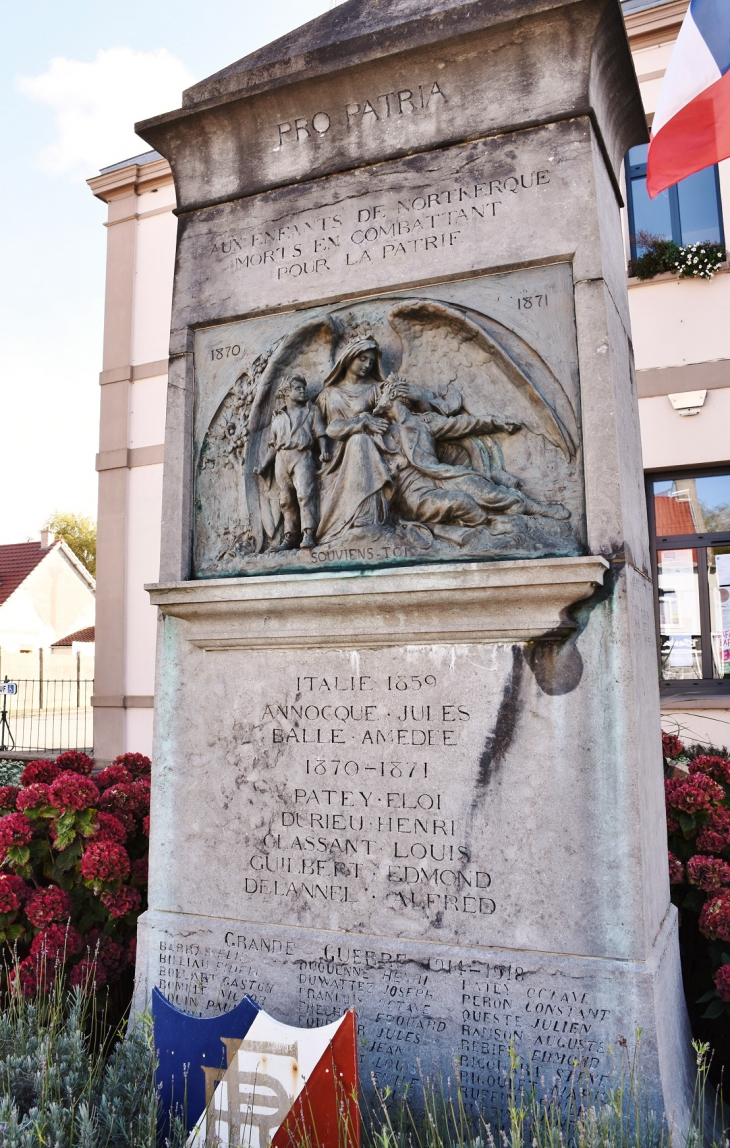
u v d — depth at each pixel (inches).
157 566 447.5
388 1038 110.5
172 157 145.8
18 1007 116.7
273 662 126.2
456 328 124.7
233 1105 96.7
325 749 121.2
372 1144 101.3
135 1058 100.6
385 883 115.3
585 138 117.9
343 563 123.8
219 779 128.0
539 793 108.7
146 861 149.4
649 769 117.4
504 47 121.4
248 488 135.0
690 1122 95.0
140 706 448.1
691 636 339.0
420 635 115.0
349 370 130.6
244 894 124.2
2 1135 84.5
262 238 138.0
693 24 183.8
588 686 107.7
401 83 128.0
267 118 137.2
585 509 113.7
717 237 344.2
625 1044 96.5
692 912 141.3
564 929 105.6
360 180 131.3
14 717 794.8
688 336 334.6
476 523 118.3
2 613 1226.6
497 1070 104.8
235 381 138.4
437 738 114.5
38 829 146.3
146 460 454.9
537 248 119.0
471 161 124.0
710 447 328.5
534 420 118.6
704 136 189.2
